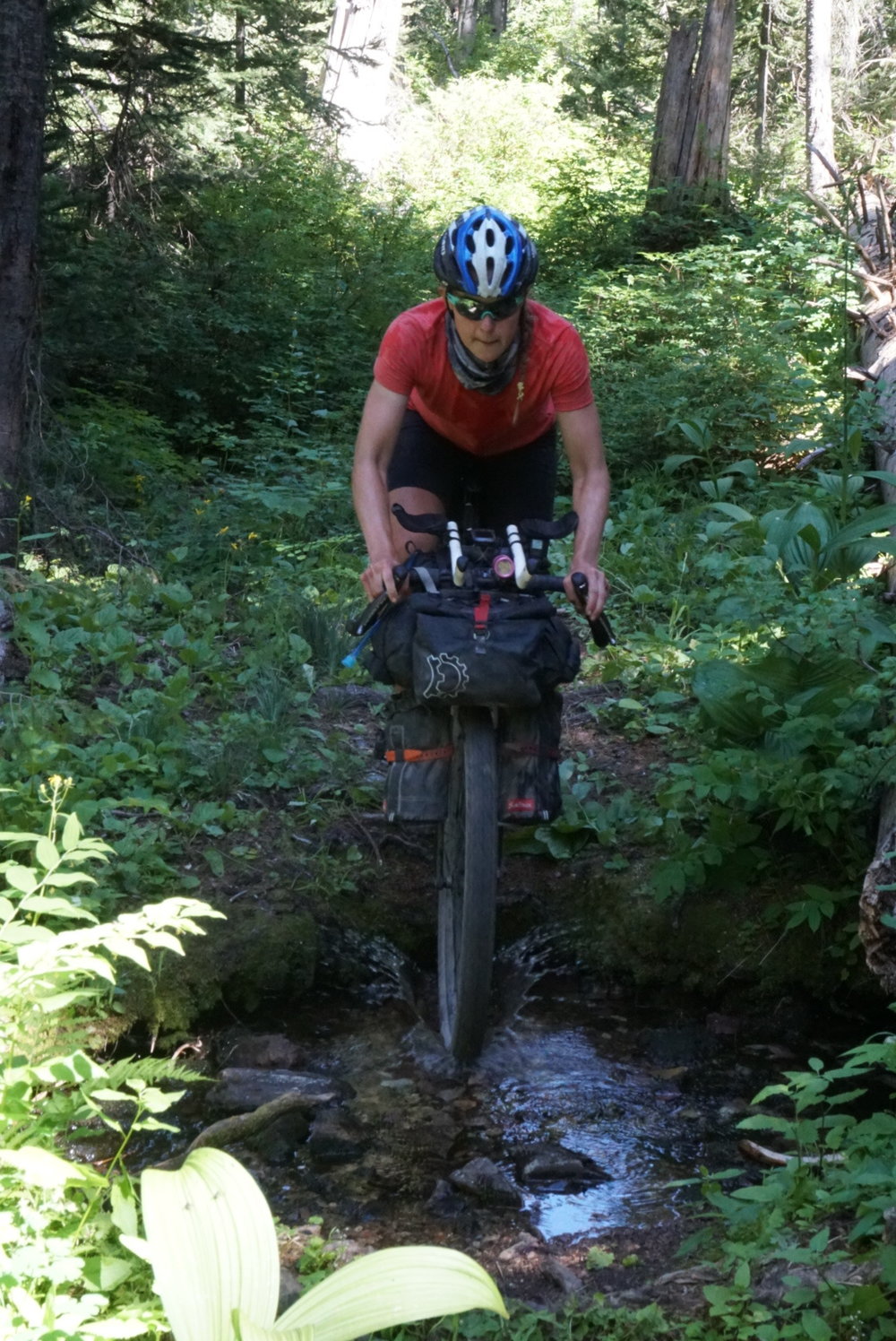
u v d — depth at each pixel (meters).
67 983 3.06
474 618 3.25
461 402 3.60
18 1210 2.41
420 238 13.70
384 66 19.17
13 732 4.42
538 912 4.20
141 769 4.41
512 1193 3.00
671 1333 2.40
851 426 7.38
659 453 8.46
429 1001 3.96
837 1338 2.28
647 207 14.10
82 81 10.13
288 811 4.45
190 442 10.19
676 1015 3.92
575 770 4.67
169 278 10.57
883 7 27.77
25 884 2.81
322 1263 2.65
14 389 7.01
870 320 8.85
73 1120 2.88
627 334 10.12
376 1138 3.26
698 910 4.05
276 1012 3.86
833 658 4.36
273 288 11.58
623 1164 3.17
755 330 9.12
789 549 5.75
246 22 14.06
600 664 5.49
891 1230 2.40
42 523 7.09
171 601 5.90
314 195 13.62
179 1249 1.96
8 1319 2.06
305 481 8.28
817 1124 2.82
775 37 26.22
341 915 4.10
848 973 3.88
